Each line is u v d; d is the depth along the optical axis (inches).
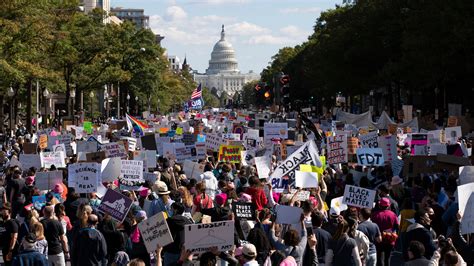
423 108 4252.0
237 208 877.8
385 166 1268.5
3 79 2615.7
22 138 2417.6
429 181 1119.0
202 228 687.7
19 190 1176.8
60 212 950.4
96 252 820.0
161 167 1343.5
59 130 2741.1
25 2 2699.3
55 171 1135.6
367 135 1536.7
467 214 781.9
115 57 4298.7
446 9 2923.2
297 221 836.0
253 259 679.7
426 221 825.5
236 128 2261.3
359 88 4613.7
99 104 6747.1
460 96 4013.3
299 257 759.1
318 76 5260.8
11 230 922.7
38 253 770.2
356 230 835.4
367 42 4097.0
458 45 2910.9
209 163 1359.5
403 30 3718.0
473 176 958.4
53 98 4840.1
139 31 5876.0
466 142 1845.5
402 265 898.7
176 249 802.8
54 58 3297.2
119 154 1350.9
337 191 1146.0
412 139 1643.7
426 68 3164.4
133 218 911.7
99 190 1054.4
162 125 2834.6
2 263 1051.9
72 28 3880.4
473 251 823.7
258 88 3777.1
